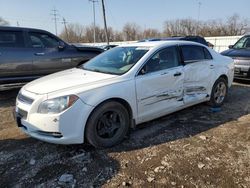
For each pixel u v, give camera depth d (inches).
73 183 111.7
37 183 112.3
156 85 158.2
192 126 171.3
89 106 130.7
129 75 148.1
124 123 146.6
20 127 142.8
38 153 137.2
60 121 125.3
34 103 130.3
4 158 133.0
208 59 202.4
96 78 145.1
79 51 291.1
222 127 169.0
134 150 139.1
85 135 134.3
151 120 173.2
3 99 253.3
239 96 252.5
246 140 149.0
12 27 251.8
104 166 123.9
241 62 305.0
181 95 176.6
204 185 108.3
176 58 175.3
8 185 111.5
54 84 140.9
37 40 266.4
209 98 204.4
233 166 122.0
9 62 247.4
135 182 111.2
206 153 134.3
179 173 117.0
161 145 144.2
